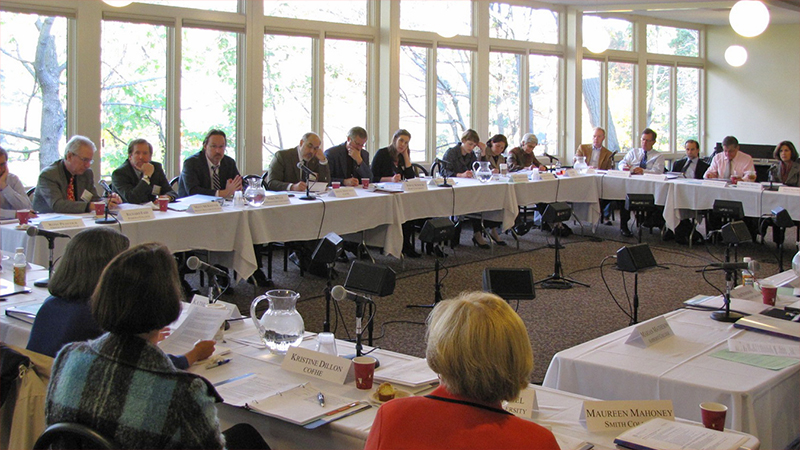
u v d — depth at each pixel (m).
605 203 7.75
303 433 1.70
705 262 6.12
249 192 4.67
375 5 7.75
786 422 2.17
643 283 5.33
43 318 1.89
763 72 10.98
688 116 11.44
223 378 1.95
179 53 6.50
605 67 10.02
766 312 2.76
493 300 1.29
